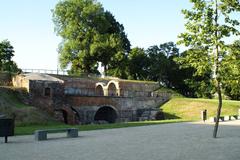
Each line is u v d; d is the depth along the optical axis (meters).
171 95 91.19
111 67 106.38
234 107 76.06
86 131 36.06
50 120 55.16
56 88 64.81
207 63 26.94
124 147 21.72
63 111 66.19
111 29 111.62
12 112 51.88
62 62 99.19
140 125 45.31
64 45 99.12
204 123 47.84
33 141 26.23
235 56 26.58
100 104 74.38
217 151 19.44
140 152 19.33
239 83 26.67
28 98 61.22
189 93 119.25
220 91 27.61
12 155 18.38
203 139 26.41
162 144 23.28
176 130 35.88
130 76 113.12
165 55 119.19
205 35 26.72
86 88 86.31
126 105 79.81
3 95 57.09
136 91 88.75
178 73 116.25
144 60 117.69
